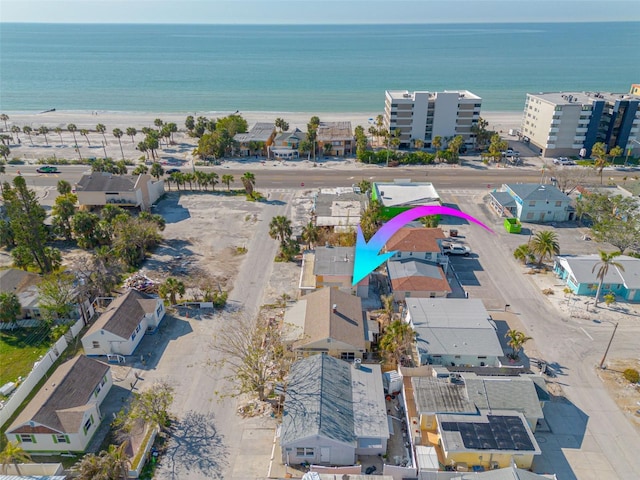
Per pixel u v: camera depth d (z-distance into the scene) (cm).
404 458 4450
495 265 8012
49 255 7394
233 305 6875
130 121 18900
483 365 5625
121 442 4672
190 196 10969
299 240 8788
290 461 4425
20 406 5094
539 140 14162
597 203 9212
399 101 14088
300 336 5725
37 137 16138
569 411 5062
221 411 5059
